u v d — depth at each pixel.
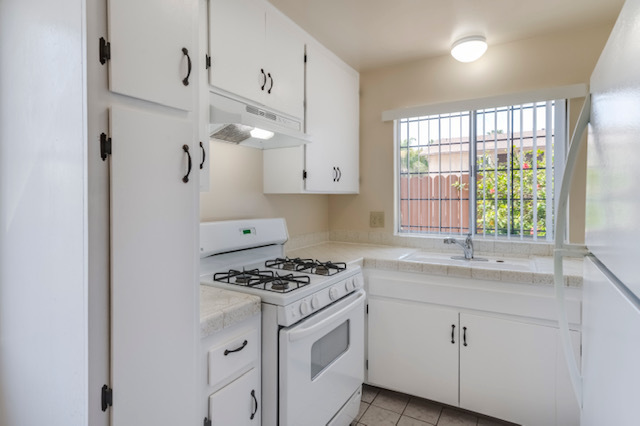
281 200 2.52
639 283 0.43
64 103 0.88
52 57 0.90
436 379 2.05
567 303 1.72
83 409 0.86
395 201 2.77
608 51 0.61
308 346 1.52
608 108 0.60
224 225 1.86
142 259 0.95
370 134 2.83
